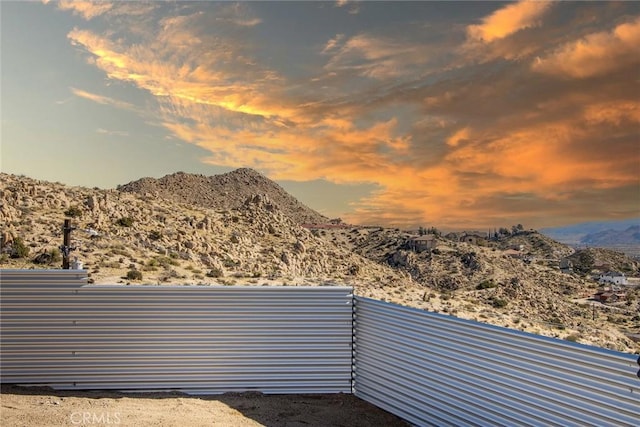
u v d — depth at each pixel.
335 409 11.01
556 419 7.79
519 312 59.59
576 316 62.38
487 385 8.85
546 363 7.96
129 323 11.57
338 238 149.12
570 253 143.38
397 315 10.79
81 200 59.56
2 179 58.53
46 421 9.20
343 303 11.96
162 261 45.84
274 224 81.31
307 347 11.84
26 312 11.41
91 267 38.62
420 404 10.16
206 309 11.69
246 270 53.41
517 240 161.62
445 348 9.67
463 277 94.25
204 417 10.08
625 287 96.69
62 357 11.44
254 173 194.38
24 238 43.03
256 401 11.30
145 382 11.55
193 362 11.65
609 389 7.15
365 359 11.60
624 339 43.78
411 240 126.38
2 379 11.34
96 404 10.46
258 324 11.77
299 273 62.38
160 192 150.25
